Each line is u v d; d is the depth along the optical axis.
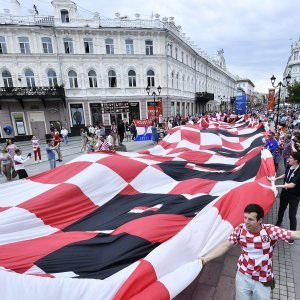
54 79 26.02
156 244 2.85
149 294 2.06
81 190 4.05
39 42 24.95
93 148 13.48
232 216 3.29
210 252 2.80
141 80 27.53
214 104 52.94
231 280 3.61
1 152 10.20
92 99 26.84
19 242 3.00
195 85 39.47
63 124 26.77
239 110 36.34
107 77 26.84
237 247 4.43
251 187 3.82
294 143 8.12
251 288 2.49
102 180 4.32
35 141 13.01
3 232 3.16
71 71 26.27
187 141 7.82
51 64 25.53
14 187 4.20
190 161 6.17
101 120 27.61
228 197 3.58
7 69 24.84
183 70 33.75
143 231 2.97
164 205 3.87
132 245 2.75
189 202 3.86
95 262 2.54
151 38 26.92
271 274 2.49
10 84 25.23
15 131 25.92
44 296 1.85
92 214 3.82
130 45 26.83
